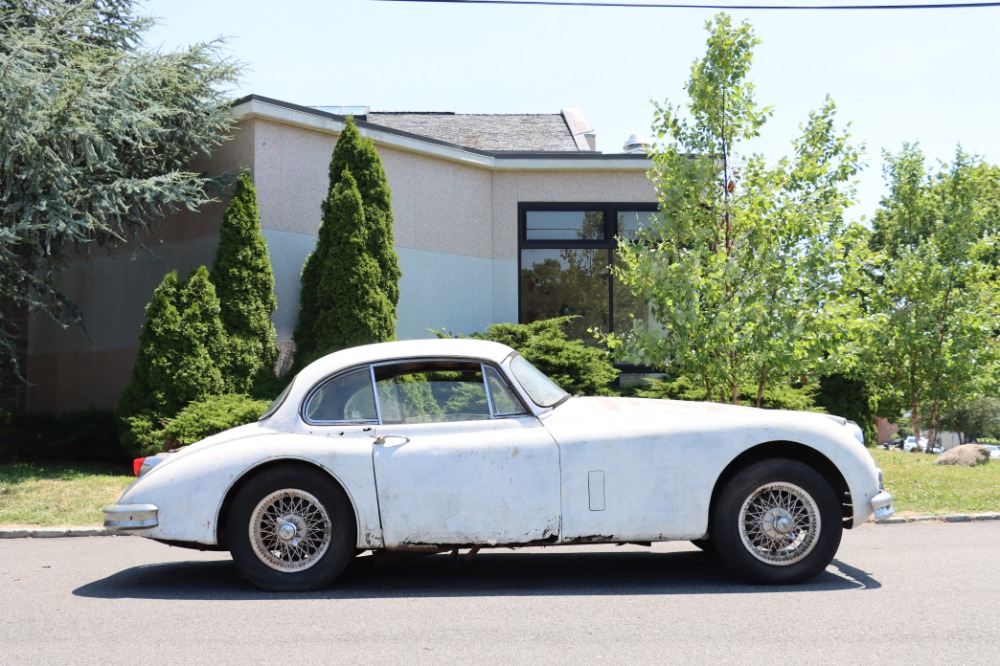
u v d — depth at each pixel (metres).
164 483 5.80
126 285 14.46
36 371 16.34
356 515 5.72
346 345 12.10
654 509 5.70
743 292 10.29
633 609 5.14
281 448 5.76
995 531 7.80
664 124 10.77
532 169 15.70
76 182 10.94
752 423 5.80
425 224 14.66
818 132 10.67
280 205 13.05
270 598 5.62
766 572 5.69
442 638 4.58
